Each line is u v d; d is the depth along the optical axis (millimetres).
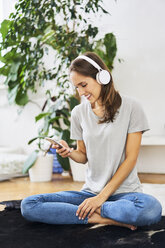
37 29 3125
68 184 2977
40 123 3943
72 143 3355
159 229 1552
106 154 1630
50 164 3195
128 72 3590
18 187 2867
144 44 3506
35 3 2953
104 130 1627
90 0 3021
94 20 3707
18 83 3605
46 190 2697
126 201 1503
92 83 1549
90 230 1545
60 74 3723
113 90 1612
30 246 1358
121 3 3578
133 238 1424
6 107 4223
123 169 1569
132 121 1624
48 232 1538
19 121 4141
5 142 4266
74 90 3291
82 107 1760
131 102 1652
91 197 1568
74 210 1558
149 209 1482
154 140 3037
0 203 2037
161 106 3455
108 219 1571
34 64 3244
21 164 3377
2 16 4094
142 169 3541
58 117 3162
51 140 1656
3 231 1574
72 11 3012
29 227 1629
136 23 3529
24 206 1581
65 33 3115
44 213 1562
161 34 3430
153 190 2521
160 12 3420
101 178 1661
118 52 3623
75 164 3131
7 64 3539
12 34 3055
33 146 4020
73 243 1380
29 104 4047
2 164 3221
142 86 3531
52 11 3041
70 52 3010
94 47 3639
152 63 3480
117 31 3617
